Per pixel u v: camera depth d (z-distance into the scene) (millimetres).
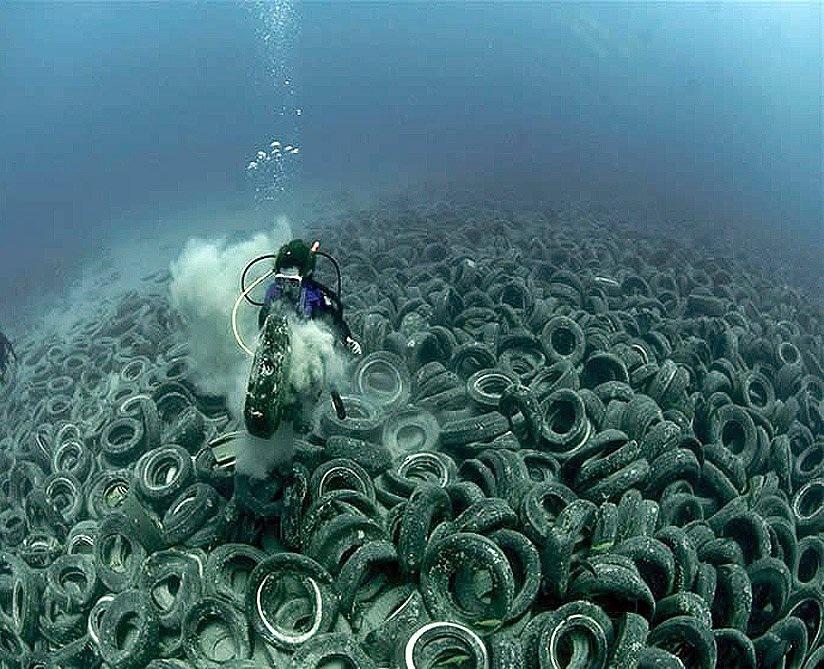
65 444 6828
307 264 4312
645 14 79750
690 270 11867
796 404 6934
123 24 93812
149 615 4254
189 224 28344
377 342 7047
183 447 5949
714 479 5473
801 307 11906
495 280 9219
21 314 19562
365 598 4344
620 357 6930
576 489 5129
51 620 4852
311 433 5598
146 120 80938
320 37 101312
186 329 9117
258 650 4137
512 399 5711
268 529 4879
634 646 3703
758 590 4723
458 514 4805
